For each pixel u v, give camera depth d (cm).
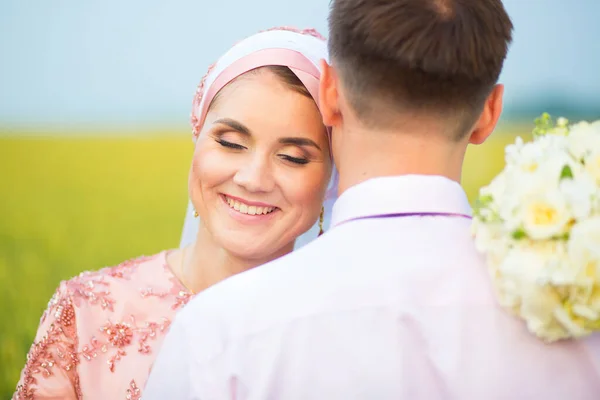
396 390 132
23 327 468
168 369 142
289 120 186
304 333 134
